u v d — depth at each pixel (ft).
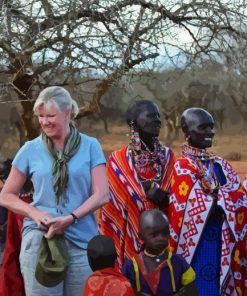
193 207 15.92
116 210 16.92
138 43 30.01
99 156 13.34
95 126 96.43
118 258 16.92
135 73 32.32
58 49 31.07
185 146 16.40
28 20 29.43
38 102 13.01
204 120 16.10
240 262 16.43
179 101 58.49
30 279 13.02
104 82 31.19
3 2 27.96
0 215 21.98
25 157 13.17
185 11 31.35
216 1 31.55
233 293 16.37
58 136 13.05
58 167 12.93
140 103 16.84
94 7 29.73
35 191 13.17
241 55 33.65
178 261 13.25
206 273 16.07
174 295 13.14
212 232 16.14
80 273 12.97
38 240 12.91
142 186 16.76
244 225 16.40
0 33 28.43
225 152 116.57
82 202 13.16
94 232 13.28
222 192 15.94
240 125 122.72
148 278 13.10
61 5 29.09
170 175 16.99
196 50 33.40
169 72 34.99
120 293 11.87
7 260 16.16
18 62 30.83
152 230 12.99
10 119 64.03
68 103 13.10
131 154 16.94
